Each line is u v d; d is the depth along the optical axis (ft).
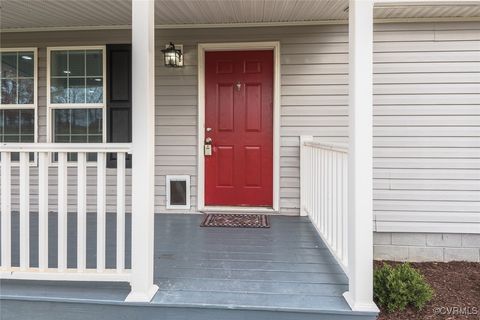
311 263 9.83
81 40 15.28
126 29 15.11
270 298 7.77
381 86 14.56
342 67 14.69
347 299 7.64
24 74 15.60
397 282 9.89
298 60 14.78
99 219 8.01
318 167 11.93
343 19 14.39
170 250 10.85
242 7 12.87
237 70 15.26
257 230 13.02
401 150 14.60
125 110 15.26
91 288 8.25
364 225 7.49
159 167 15.43
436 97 14.46
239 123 15.35
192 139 15.31
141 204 7.70
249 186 15.44
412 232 14.66
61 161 8.11
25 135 15.65
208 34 14.97
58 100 15.51
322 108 14.80
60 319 7.79
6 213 8.25
